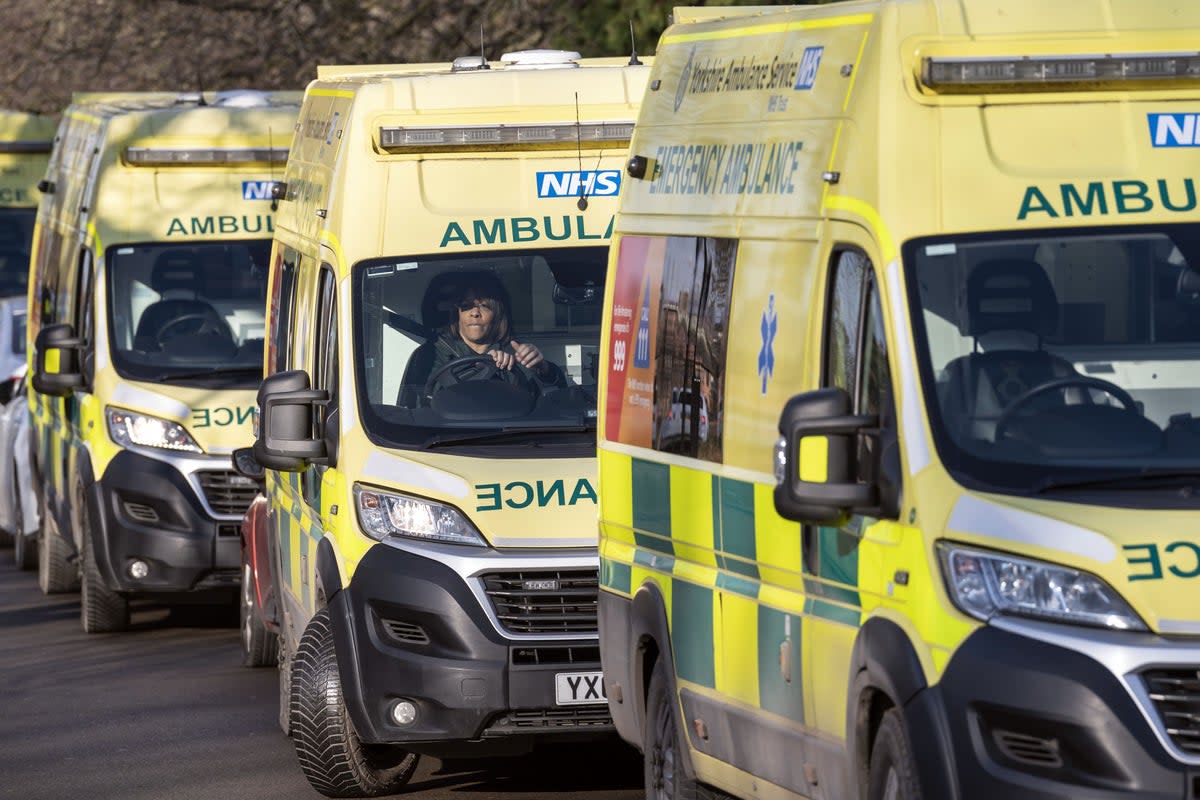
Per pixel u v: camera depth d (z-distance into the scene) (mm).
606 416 23141
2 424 51469
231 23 82062
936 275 16672
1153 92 17141
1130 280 16688
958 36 17125
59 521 43656
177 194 40094
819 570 17625
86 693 33875
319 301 27562
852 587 16938
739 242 19797
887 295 16703
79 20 85438
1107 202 16891
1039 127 17047
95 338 39719
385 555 24953
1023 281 16641
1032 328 16547
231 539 38875
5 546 56125
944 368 16406
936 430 16141
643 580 21922
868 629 16453
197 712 31891
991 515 15453
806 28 19203
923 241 16781
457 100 26656
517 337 26297
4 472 51250
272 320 32812
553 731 24750
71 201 44656
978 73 16828
